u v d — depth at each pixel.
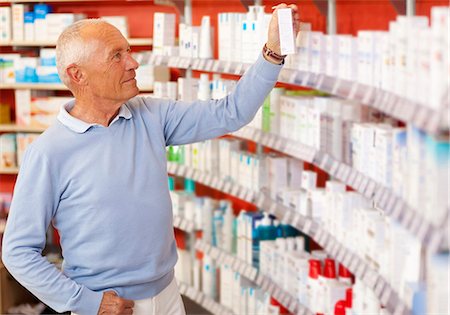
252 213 4.87
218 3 6.05
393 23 2.71
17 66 6.69
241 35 4.48
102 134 2.99
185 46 5.21
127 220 2.96
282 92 4.33
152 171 3.04
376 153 3.01
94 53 2.95
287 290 4.23
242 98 3.18
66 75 3.01
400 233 2.76
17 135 6.73
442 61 2.15
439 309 2.29
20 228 2.91
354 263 3.20
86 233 2.96
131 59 3.01
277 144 4.18
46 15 6.62
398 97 2.54
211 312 5.69
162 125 3.19
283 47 3.07
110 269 2.98
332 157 3.54
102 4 6.81
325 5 4.19
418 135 2.43
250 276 4.67
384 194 2.81
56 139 2.95
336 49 3.41
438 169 2.25
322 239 3.63
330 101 3.66
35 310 5.96
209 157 5.25
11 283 6.04
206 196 5.94
